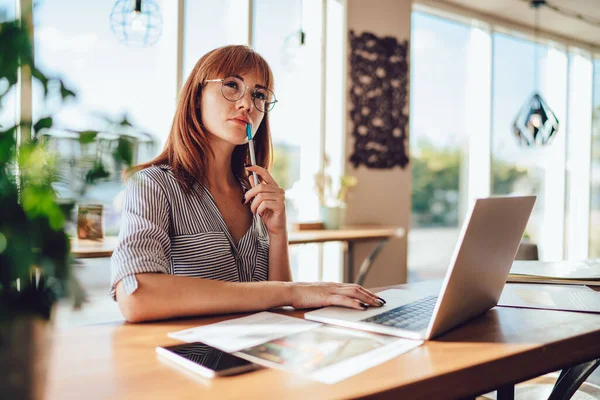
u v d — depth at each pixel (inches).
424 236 380.5
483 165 195.0
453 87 242.1
